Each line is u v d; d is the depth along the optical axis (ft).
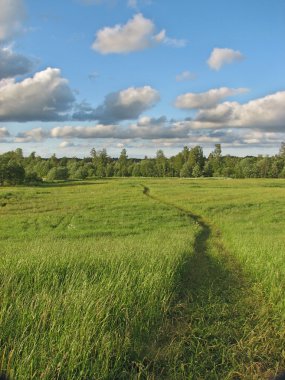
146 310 24.89
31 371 16.44
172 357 20.35
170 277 33.06
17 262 31.14
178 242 59.72
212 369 19.61
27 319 20.11
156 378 18.63
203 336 23.03
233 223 98.17
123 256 36.94
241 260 47.67
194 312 27.20
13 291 23.21
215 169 492.95
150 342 22.17
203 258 51.29
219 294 32.58
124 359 19.52
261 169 462.60
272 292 30.53
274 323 25.32
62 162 574.97
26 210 121.49
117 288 25.68
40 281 26.86
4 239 80.64
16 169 273.33
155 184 249.75
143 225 96.68
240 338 23.22
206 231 89.10
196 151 511.81
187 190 195.62
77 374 17.69
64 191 187.52
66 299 22.06
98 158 579.48
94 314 20.76
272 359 20.84
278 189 200.23
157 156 544.21
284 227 90.84
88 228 93.09
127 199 147.54
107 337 19.57
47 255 36.01
